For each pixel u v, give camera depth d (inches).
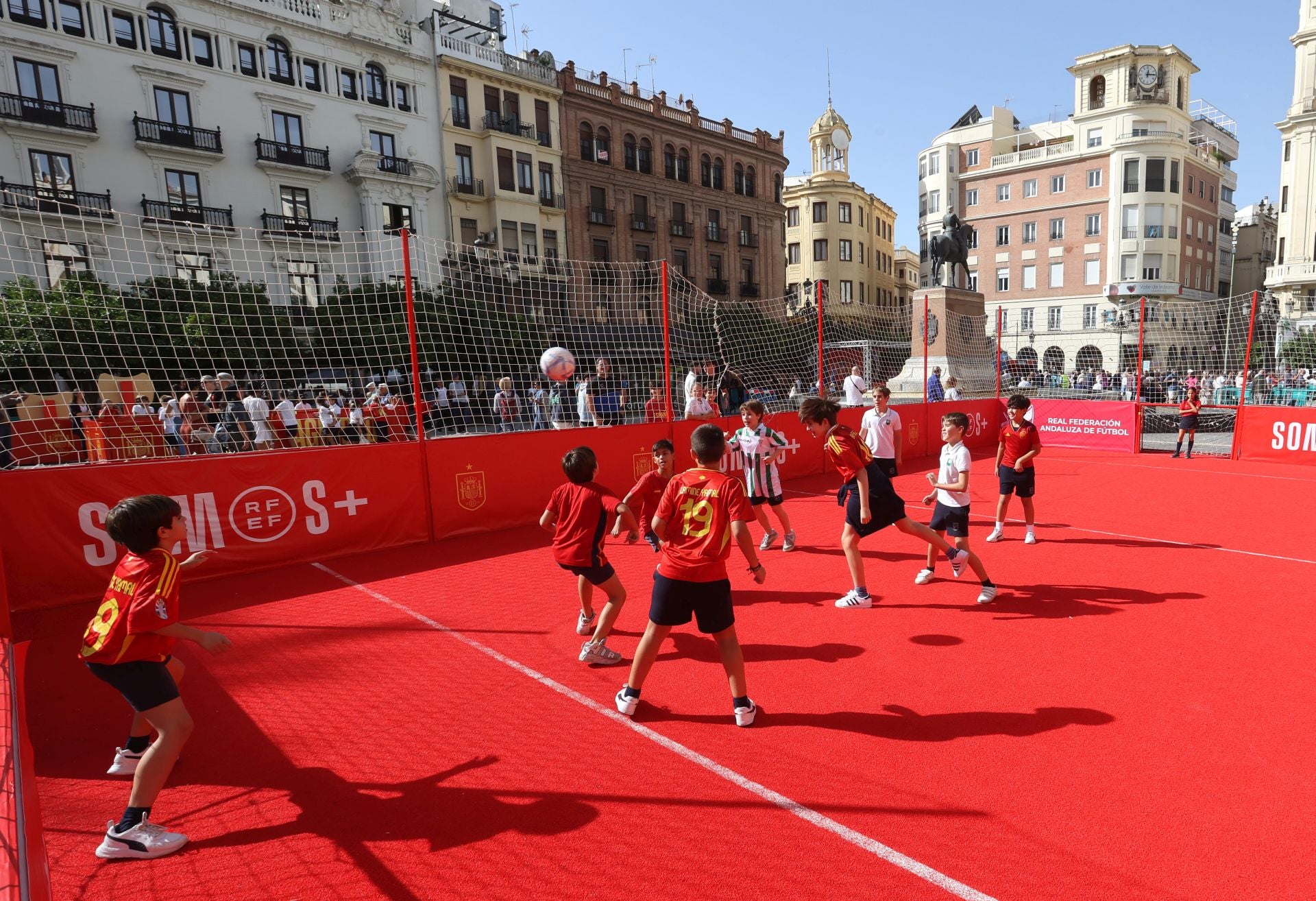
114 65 949.2
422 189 1225.4
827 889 107.3
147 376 432.1
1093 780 133.0
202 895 110.0
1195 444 671.8
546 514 193.2
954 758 141.5
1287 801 125.5
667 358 431.8
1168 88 1771.7
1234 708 159.5
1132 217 1776.6
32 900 71.2
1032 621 216.2
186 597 260.1
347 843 120.7
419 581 275.9
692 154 1649.9
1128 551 294.7
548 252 1398.9
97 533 260.5
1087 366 1808.6
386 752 150.0
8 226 841.5
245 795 135.2
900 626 214.2
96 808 133.5
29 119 884.6
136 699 120.3
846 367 878.4
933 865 111.8
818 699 168.6
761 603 238.4
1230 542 307.1
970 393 855.7
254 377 524.4
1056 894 104.7
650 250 1579.7
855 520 228.7
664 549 156.5
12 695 103.8
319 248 1080.2
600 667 190.9
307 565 301.6
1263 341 736.3
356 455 316.5
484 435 355.6
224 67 1039.0
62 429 364.8
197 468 279.0
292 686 183.0
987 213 2014.0
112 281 492.1
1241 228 2236.7
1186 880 106.7
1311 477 480.1
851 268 2202.3
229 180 1046.4
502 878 111.7
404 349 548.7
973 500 418.9
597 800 131.4
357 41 1157.7
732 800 130.3
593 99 1469.0
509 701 171.5
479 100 1310.3
